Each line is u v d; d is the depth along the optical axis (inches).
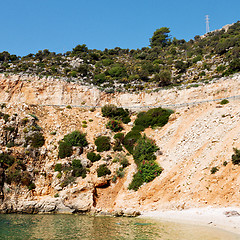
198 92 2153.1
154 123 2075.5
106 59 3858.3
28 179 1515.7
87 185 1478.8
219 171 1237.7
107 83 2977.4
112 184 1574.8
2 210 1379.2
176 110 2140.7
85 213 1382.9
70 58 3855.8
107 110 2237.9
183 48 4254.4
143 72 3132.4
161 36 4995.1
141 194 1419.8
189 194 1246.9
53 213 1406.3
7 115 1834.4
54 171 1600.6
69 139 1796.3
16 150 1609.3
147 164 1569.9
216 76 2391.7
